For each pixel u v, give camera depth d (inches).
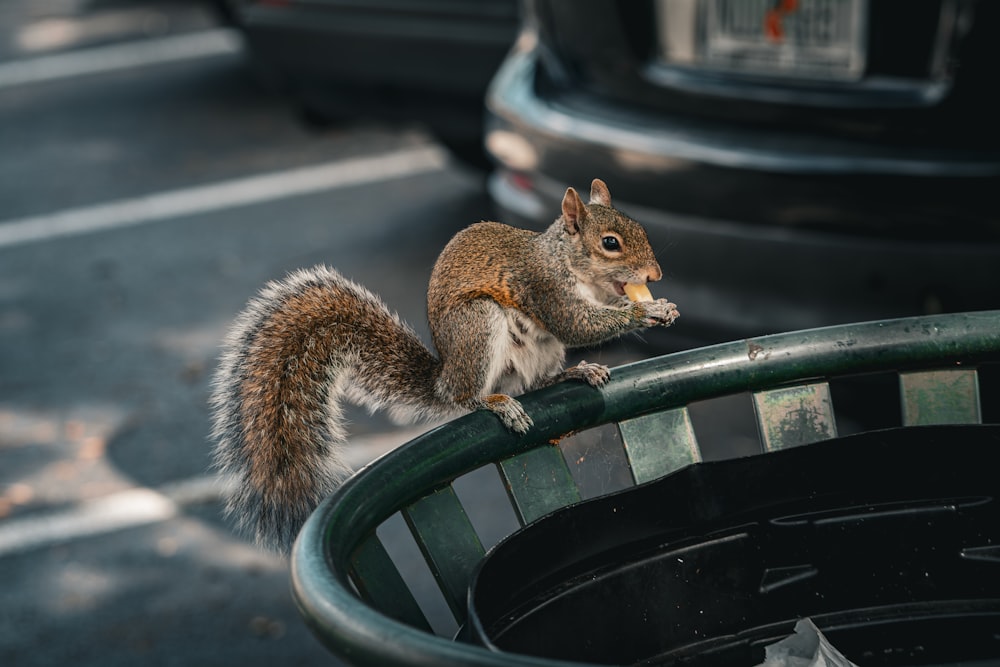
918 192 201.2
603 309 151.3
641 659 100.0
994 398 184.1
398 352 146.1
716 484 103.0
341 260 370.9
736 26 221.1
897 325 110.8
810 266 211.5
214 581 234.7
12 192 451.8
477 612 84.4
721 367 111.1
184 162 470.0
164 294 360.8
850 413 222.5
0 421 298.5
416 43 339.3
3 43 659.4
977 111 197.5
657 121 230.4
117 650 217.3
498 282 152.6
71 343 335.6
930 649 101.0
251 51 374.6
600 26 239.0
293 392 129.8
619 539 100.2
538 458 108.3
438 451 101.1
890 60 205.0
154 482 269.6
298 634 219.0
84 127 518.3
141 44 637.9
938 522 103.7
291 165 459.8
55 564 243.0
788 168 208.7
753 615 102.7
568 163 242.5
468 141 356.8
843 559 103.6
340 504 90.7
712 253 219.9
